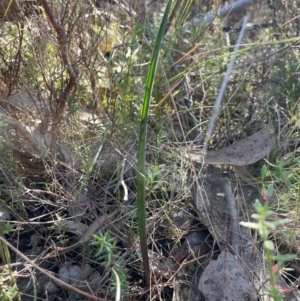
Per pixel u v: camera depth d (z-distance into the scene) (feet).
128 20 7.30
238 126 7.28
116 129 6.16
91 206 5.88
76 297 5.35
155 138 6.54
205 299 5.24
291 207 5.99
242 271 5.35
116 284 4.63
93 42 6.28
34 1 6.23
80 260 5.62
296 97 7.61
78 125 6.21
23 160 6.06
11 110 6.08
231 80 7.99
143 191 4.93
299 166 6.35
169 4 5.02
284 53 8.05
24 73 6.22
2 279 4.67
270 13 8.80
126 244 5.64
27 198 5.90
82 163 6.00
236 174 6.59
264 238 3.33
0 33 6.25
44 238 5.59
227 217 6.10
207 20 8.76
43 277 5.40
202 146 6.91
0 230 5.21
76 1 5.90
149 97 4.91
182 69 7.81
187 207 6.27
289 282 5.59
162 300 5.37
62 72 5.85
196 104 7.59
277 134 6.99
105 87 6.81
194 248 5.87
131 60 6.45
